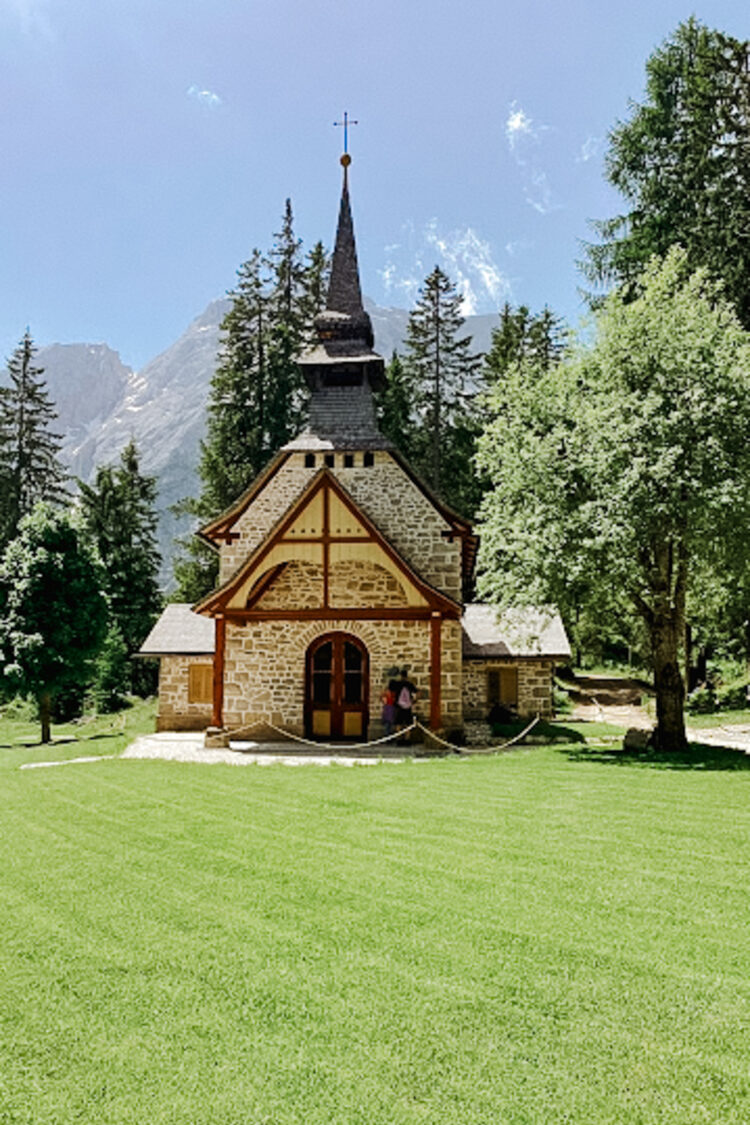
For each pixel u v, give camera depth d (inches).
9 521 1702.8
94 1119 156.5
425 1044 178.9
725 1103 156.8
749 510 593.6
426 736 761.0
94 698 1379.2
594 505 618.8
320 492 772.6
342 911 260.4
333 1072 169.2
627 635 1520.7
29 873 316.8
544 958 221.5
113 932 248.8
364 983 208.5
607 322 709.3
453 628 812.6
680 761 582.6
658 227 1018.1
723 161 973.2
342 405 921.5
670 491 605.9
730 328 676.1
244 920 255.1
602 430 637.3
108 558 1694.1
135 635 1686.8
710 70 971.3
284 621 828.0
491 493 720.3
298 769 575.2
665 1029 183.6
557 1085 163.2
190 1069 172.1
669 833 355.3
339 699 817.5
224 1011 196.2
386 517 856.9
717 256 920.3
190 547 1563.7
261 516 874.1
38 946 239.3
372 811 412.8
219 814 414.9
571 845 336.5
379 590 825.5
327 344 957.2
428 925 246.7
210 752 731.4
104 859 334.0
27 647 968.3
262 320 1679.4
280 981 211.0
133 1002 202.1
